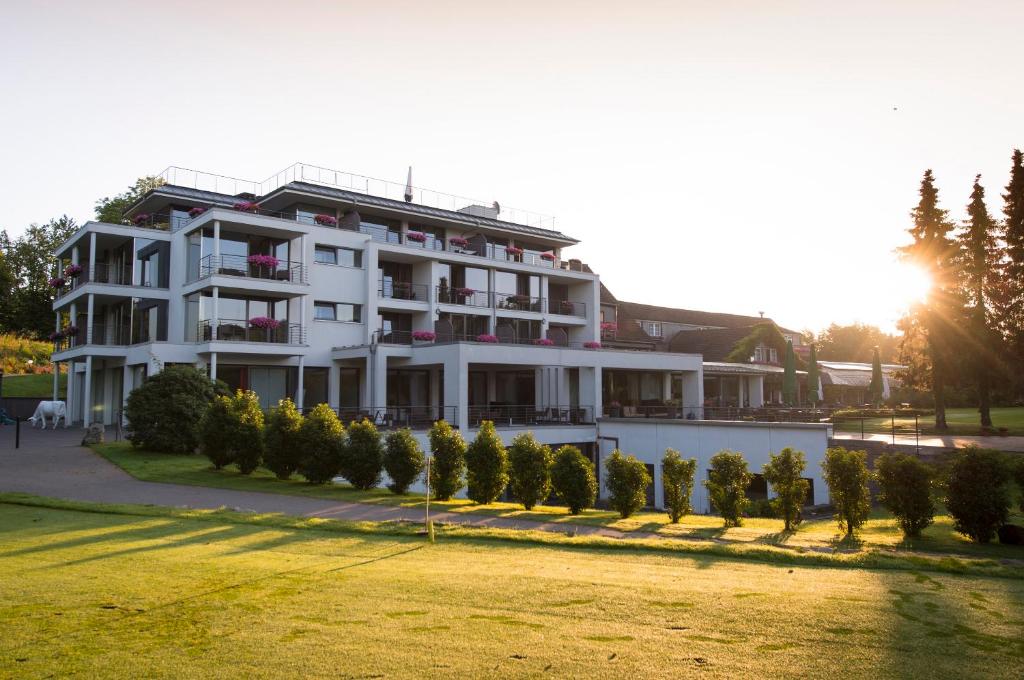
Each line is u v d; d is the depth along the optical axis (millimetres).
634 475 14570
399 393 37969
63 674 5020
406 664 5211
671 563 9539
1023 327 32781
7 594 7156
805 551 10375
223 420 19719
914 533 12398
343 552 9867
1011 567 9289
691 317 64062
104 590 7332
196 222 32531
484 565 9008
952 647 5699
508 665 5195
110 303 36875
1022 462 11922
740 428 26422
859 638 5895
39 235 69438
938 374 33312
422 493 17453
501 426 31906
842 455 13273
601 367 36344
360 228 38875
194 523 12164
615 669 5133
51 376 48188
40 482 17406
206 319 32031
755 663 5277
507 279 43250
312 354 34875
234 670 5090
